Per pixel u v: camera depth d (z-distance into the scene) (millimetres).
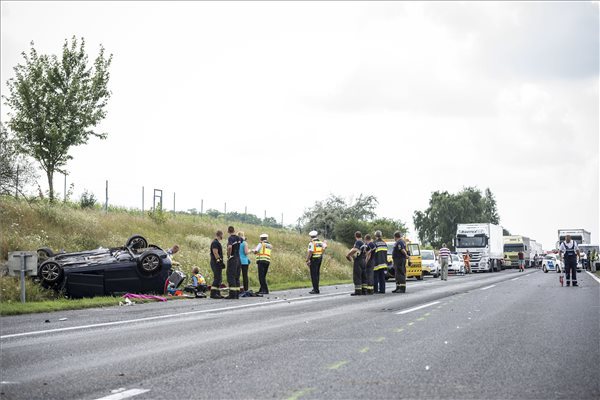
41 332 10609
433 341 9250
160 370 6977
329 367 7117
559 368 7055
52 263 18812
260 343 9094
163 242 32094
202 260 29219
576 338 9594
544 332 10336
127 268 19625
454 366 7172
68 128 28906
